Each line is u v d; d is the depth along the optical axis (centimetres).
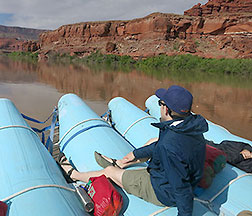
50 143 494
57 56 7625
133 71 3172
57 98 1173
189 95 208
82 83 1811
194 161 200
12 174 264
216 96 1422
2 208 207
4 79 1828
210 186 285
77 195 261
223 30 6938
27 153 310
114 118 615
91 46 8738
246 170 316
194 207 262
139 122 526
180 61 4109
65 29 10356
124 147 383
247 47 5741
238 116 962
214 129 485
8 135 351
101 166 323
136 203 260
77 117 491
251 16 6562
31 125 727
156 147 212
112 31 8888
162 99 216
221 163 294
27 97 1164
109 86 1702
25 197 228
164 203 232
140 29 7531
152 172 234
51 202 228
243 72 3250
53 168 302
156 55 5544
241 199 268
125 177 266
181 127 197
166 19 6931
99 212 239
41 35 11525
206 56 5262
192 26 7112
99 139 394
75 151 389
